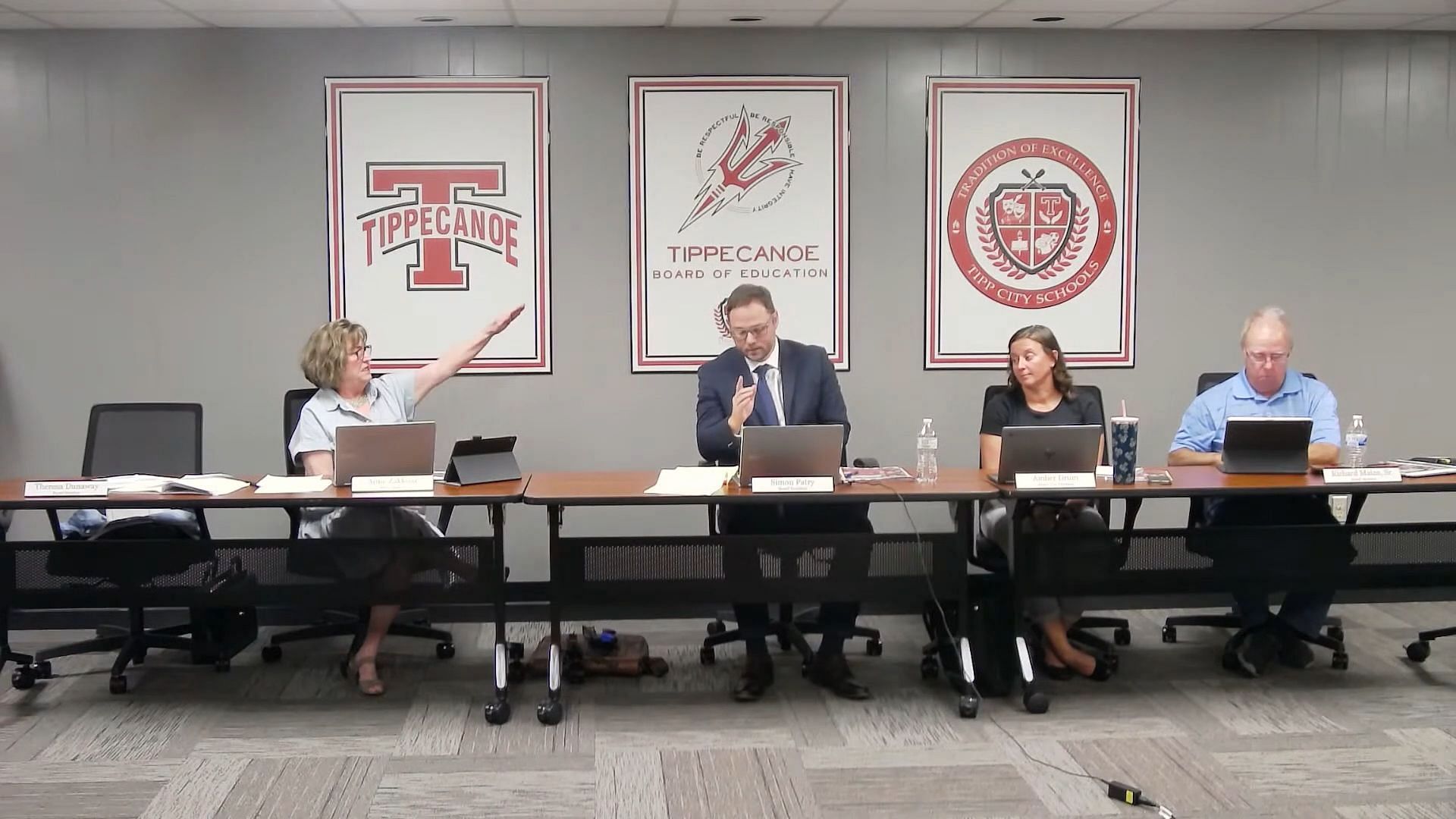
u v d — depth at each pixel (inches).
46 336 171.3
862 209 178.5
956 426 182.5
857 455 181.6
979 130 178.9
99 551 127.8
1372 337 186.9
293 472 145.8
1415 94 183.9
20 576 128.3
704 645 148.8
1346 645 156.5
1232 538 131.7
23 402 171.8
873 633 153.3
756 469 120.5
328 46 171.3
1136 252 182.7
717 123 175.8
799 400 145.8
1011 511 129.5
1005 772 112.1
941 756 116.3
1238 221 183.6
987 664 135.6
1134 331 183.6
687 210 176.6
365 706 132.3
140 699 134.9
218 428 174.2
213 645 145.1
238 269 172.9
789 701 134.0
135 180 170.7
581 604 128.0
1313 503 143.6
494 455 131.0
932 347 181.0
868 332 180.1
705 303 177.9
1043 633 142.6
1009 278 181.5
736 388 144.6
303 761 115.0
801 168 177.3
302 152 172.2
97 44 168.6
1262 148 182.9
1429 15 171.6
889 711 130.6
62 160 169.6
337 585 128.2
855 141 177.5
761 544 128.7
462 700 134.6
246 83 170.9
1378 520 187.8
